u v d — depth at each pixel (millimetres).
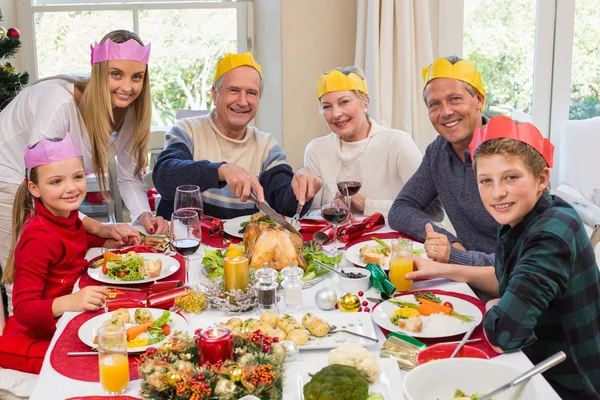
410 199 2461
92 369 1369
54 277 1944
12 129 2326
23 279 1840
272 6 4180
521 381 1098
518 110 4309
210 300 1683
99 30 4430
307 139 4250
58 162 1909
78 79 2332
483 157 1433
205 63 4504
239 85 2627
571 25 4176
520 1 4156
